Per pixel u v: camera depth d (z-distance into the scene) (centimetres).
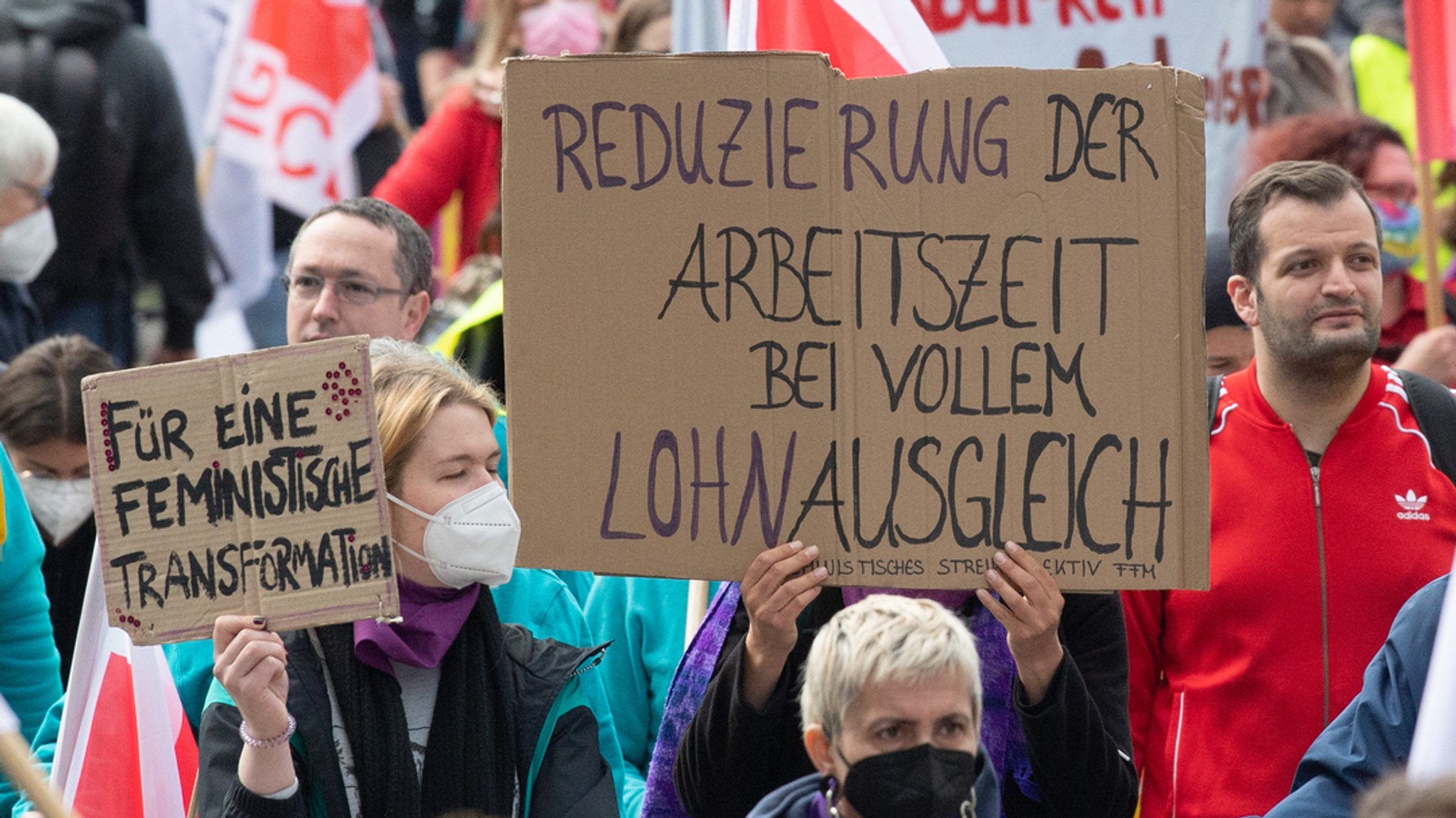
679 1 2041
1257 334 1617
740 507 1294
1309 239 1563
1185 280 1286
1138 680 1590
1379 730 1313
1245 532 1570
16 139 2225
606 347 1306
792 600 1269
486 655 1305
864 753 1153
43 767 1520
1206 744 1552
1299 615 1544
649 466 1300
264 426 1221
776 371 1296
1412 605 1344
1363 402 1591
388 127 3027
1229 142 2203
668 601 1616
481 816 1191
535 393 1308
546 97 1314
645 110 1308
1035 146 1294
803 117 1302
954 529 1283
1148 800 1588
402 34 3334
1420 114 2103
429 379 1312
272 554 1216
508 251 1313
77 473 1805
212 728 1256
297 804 1201
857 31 1606
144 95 2605
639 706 1605
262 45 2644
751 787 1312
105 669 1434
